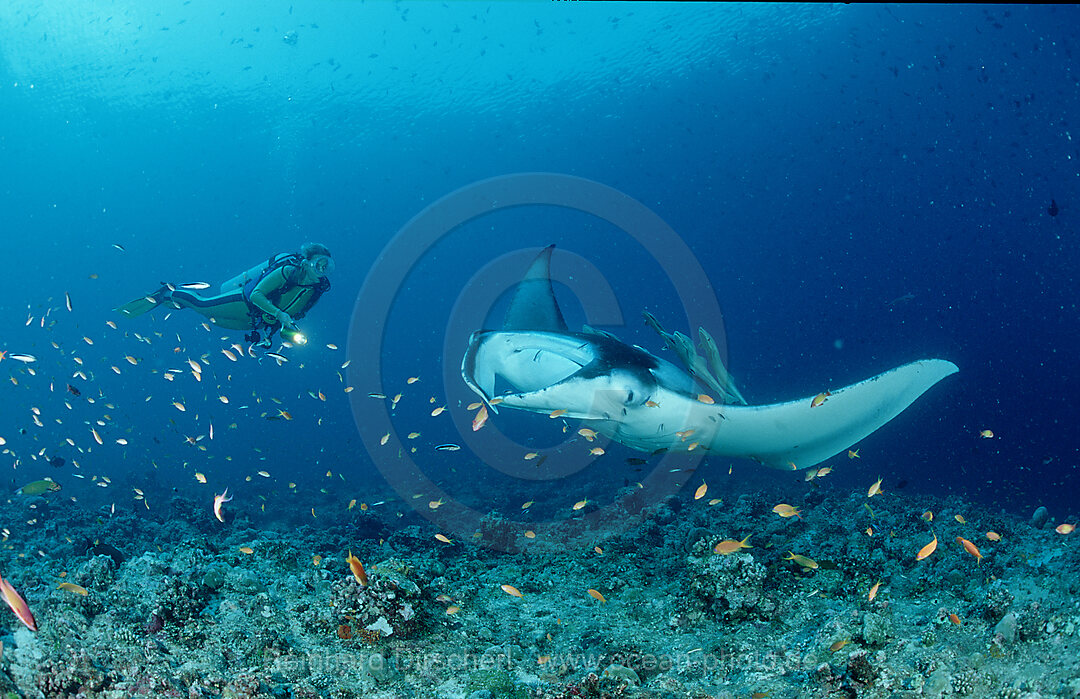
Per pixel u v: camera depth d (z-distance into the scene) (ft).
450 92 115.96
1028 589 11.30
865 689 9.07
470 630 12.13
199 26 87.66
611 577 15.64
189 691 8.64
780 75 113.60
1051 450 46.14
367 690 9.82
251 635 10.89
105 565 12.92
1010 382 84.84
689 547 16.08
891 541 15.47
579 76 112.98
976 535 16.74
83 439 62.64
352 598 11.40
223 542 19.71
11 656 9.29
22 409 69.21
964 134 125.18
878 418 14.52
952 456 46.65
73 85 97.04
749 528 19.98
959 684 8.55
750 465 40.14
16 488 34.27
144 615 11.35
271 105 112.98
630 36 100.32
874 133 129.70
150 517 27.96
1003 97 108.78
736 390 16.11
